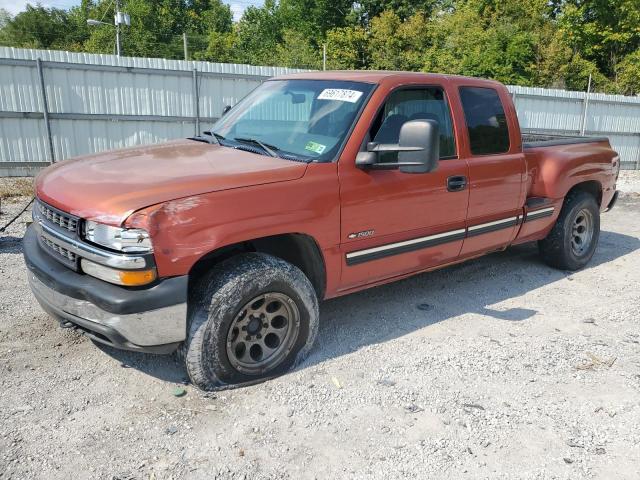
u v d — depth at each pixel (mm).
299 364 3857
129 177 3375
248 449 2994
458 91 4672
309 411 3342
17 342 4047
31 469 2775
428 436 3170
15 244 6484
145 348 3186
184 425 3166
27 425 3111
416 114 4344
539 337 4500
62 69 11680
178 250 3105
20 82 11422
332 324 4570
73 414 3230
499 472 2910
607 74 33562
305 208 3572
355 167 3842
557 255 6020
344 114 3996
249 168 3535
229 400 3412
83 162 3850
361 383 3670
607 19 32438
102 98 12234
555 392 3684
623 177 15867
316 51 39469
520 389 3697
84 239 3174
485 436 3191
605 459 3045
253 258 3488
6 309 4602
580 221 6176
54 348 3988
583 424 3346
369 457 2975
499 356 4125
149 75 12555
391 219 4086
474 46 30594
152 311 3082
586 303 5301
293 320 3684
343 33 36031
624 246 7504
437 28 34812
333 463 2918
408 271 4457
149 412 3273
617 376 3922
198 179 3309
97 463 2842
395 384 3676
